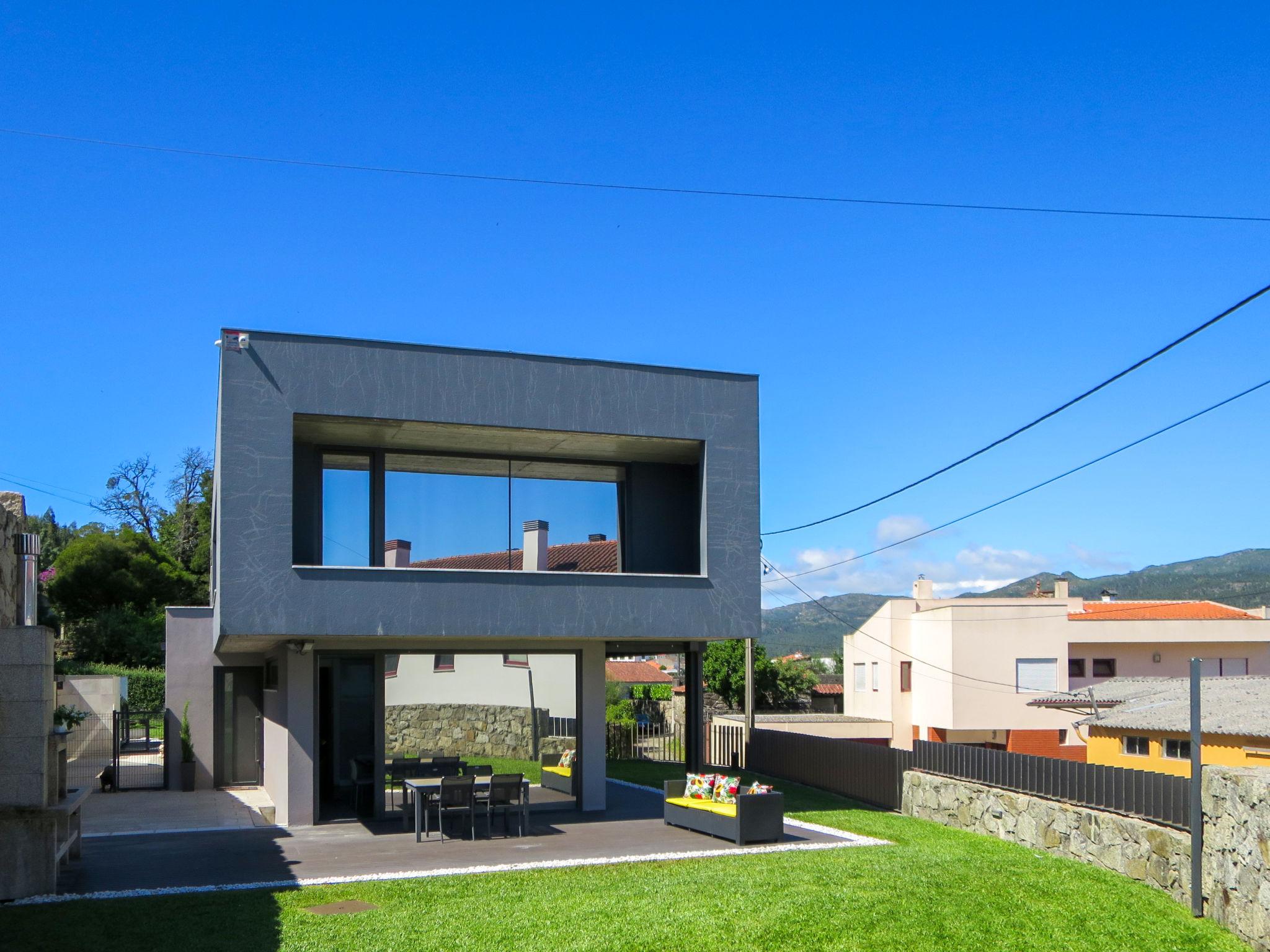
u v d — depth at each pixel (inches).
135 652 1749.5
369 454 693.9
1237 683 975.0
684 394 685.9
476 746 692.7
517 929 401.1
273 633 584.1
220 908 422.9
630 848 569.6
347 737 666.8
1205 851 480.7
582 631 646.5
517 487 730.8
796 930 411.8
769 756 1002.7
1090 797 580.7
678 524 767.1
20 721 442.9
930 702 1667.1
